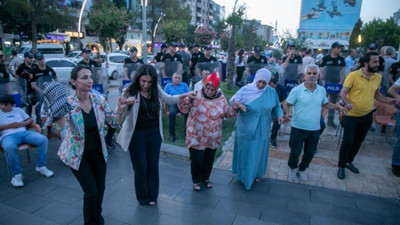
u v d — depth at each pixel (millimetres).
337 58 6355
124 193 3713
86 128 2650
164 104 5895
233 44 10656
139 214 3236
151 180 3373
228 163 4699
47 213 3256
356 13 49469
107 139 5262
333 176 4246
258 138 3676
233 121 7195
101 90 6078
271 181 4098
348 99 4012
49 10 20891
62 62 13719
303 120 3801
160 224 3055
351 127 4020
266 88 3662
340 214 3279
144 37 9844
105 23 20219
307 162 4004
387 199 3621
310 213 3293
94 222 2854
